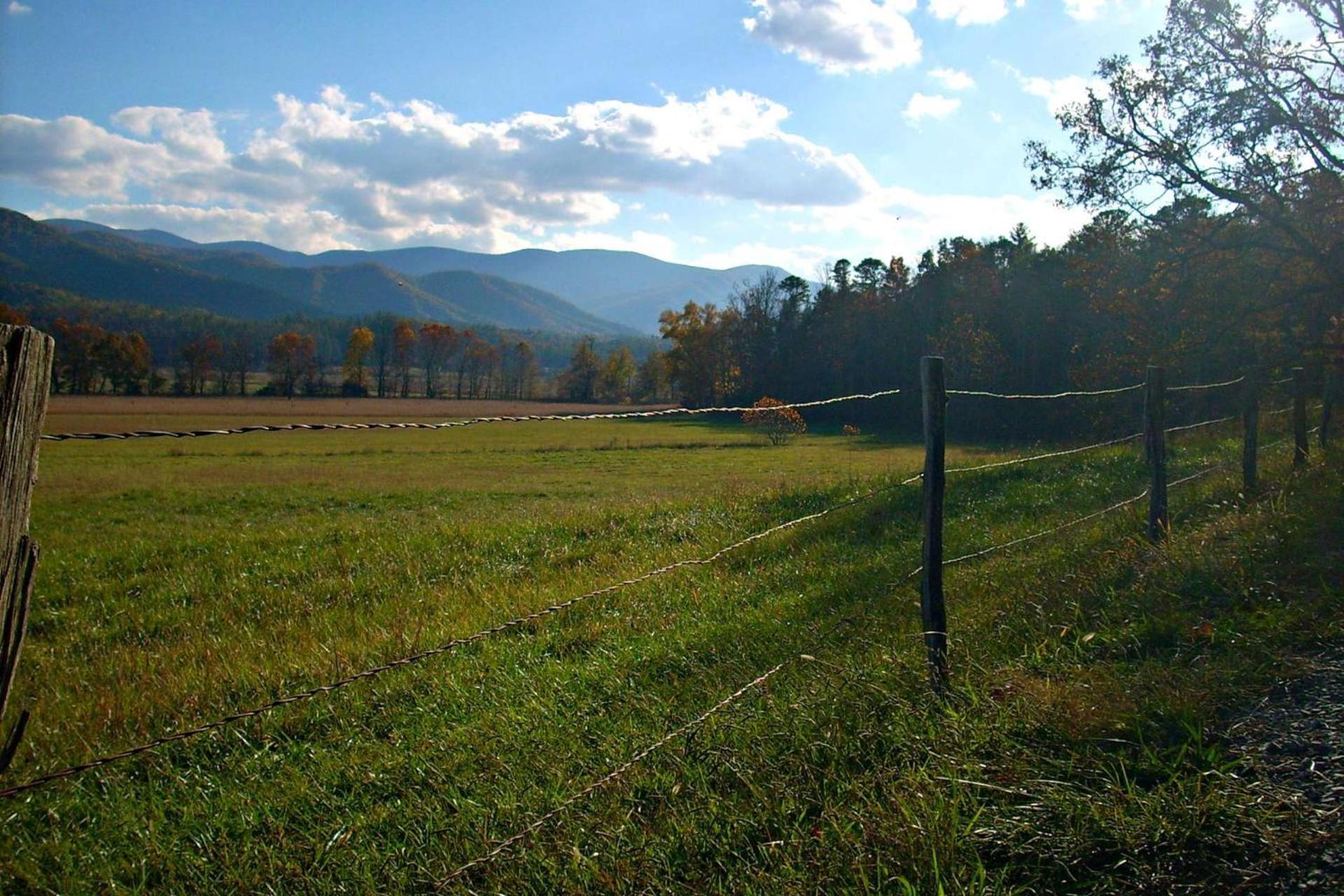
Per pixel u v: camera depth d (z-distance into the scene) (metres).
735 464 38.69
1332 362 17.98
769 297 92.62
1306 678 4.22
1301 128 20.30
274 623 7.85
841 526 10.13
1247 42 20.88
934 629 4.52
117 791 4.12
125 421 56.06
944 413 4.62
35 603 9.37
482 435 61.94
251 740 4.78
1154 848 3.06
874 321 78.88
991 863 3.08
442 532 11.91
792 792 3.50
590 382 127.44
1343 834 3.02
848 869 3.00
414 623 6.96
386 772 4.25
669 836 3.32
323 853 3.51
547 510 21.55
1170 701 3.99
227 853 3.57
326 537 12.39
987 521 9.97
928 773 3.53
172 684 5.69
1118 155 23.52
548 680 5.31
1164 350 25.09
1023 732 3.85
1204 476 11.15
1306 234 21.53
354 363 109.94
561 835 3.37
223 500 24.80
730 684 4.84
